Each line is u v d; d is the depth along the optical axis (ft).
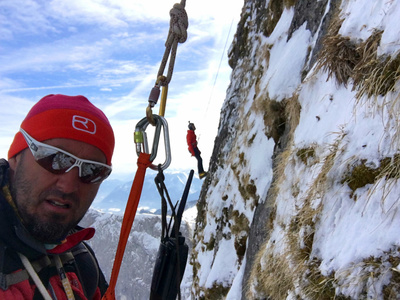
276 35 20.53
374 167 6.21
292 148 11.02
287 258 8.46
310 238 7.35
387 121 6.38
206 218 26.40
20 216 3.70
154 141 3.77
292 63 15.78
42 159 3.62
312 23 15.76
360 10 8.85
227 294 17.16
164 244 3.90
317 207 7.43
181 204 3.86
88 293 4.75
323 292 6.02
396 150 5.87
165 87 3.92
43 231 3.68
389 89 6.47
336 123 8.37
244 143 20.57
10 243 3.45
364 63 7.70
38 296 3.62
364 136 6.86
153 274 3.96
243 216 18.90
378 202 5.70
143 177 3.77
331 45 9.16
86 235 4.60
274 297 9.34
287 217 9.91
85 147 3.84
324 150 8.33
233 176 22.30
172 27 4.17
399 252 4.91
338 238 6.30
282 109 15.44
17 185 3.72
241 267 16.30
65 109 3.88
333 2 12.96
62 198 3.69
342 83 8.88
